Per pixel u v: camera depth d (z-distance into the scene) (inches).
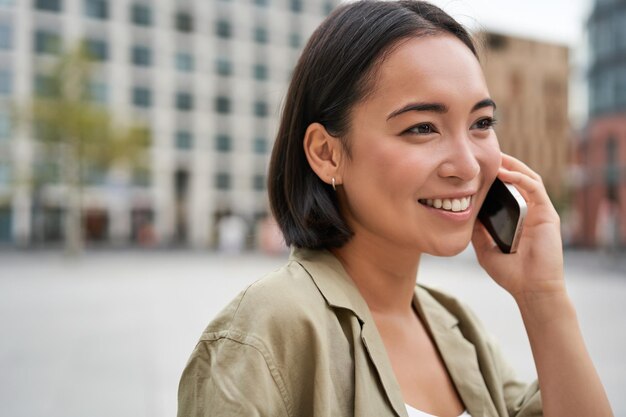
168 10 1550.2
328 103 32.9
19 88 1326.3
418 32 31.5
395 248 34.9
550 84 1726.1
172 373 201.0
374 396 30.2
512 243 36.9
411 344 36.2
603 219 785.6
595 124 1213.7
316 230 34.6
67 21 1395.2
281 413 28.3
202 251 1264.8
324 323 30.3
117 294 450.3
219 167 1644.9
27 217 1358.3
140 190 1533.0
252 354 28.3
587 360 35.0
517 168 39.9
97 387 184.4
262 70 1692.9
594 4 1199.6
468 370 37.1
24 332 284.7
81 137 885.8
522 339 245.8
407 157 30.8
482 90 32.1
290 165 35.6
